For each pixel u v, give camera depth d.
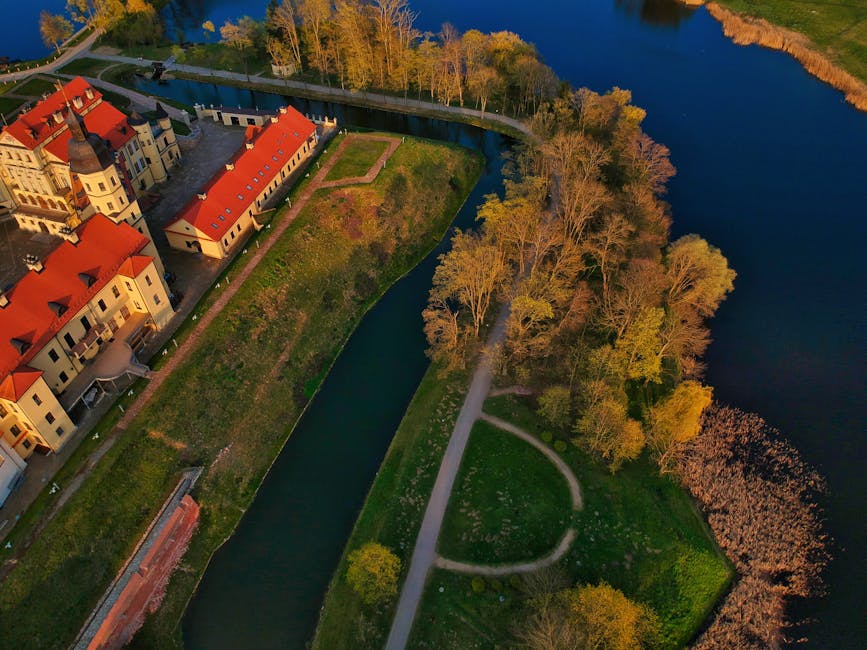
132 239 92.56
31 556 71.44
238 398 91.62
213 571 77.31
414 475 85.06
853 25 193.00
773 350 103.00
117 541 75.19
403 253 120.38
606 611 64.19
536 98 158.62
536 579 72.56
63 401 83.81
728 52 191.12
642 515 81.00
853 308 109.81
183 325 97.62
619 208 108.50
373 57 162.38
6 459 75.69
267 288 104.81
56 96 113.00
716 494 84.56
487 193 138.00
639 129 130.50
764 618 74.00
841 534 81.31
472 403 93.50
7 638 66.56
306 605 74.31
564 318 93.25
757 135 152.25
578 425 88.00
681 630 72.50
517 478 84.19
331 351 102.62
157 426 84.94
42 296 81.88
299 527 81.44
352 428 92.50
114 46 187.38
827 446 90.44
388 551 71.38
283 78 173.50
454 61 155.12
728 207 130.00
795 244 121.62
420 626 71.38
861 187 135.88
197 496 81.38
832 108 163.88
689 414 78.44
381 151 135.88
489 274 92.94
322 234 116.12
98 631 66.81
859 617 74.25
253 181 117.94
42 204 112.25
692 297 98.31
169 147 127.88
